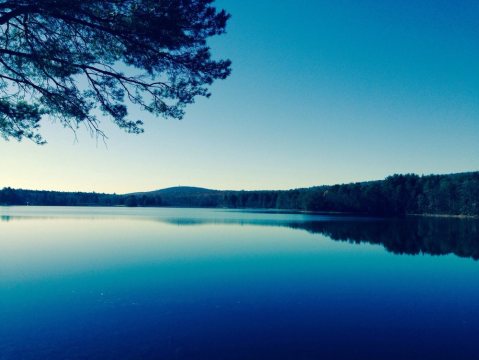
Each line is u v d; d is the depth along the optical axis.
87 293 13.91
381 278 17.50
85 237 33.50
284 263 21.16
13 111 7.35
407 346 9.52
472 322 11.32
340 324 11.04
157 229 43.56
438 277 17.84
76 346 9.13
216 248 27.08
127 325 10.60
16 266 19.06
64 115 7.88
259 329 10.49
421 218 79.31
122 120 8.00
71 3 6.37
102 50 7.90
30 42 7.17
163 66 7.79
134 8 7.00
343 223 58.38
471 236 38.81
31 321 10.82
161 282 15.82
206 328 10.48
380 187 103.88
